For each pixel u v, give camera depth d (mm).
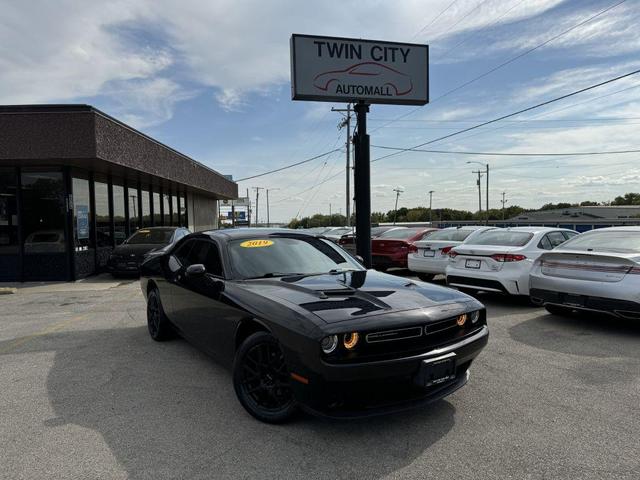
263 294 3658
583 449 3033
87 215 13734
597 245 6766
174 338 5945
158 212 20469
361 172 12094
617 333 6047
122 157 12555
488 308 7820
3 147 11016
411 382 3146
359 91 12453
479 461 2893
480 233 9250
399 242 12328
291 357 3123
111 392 4086
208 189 23281
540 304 7633
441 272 10266
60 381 4375
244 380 3572
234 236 4789
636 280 5719
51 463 2896
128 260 12727
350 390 2990
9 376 4527
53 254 12531
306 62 12148
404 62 12828
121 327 6688
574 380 4301
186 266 5156
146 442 3166
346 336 2965
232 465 2867
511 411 3625
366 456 2963
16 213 12484
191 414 3613
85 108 11258
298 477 2734
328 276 4242
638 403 3768
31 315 7703
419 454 2980
